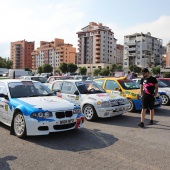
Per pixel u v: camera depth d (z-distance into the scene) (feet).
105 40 424.05
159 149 17.44
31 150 17.20
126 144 18.63
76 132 22.29
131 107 33.60
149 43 388.78
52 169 13.89
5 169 13.87
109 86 36.37
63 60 445.78
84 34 442.09
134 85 36.50
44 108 19.54
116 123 26.50
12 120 21.40
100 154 16.37
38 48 509.76
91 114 27.68
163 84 44.93
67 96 30.71
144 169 13.88
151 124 25.91
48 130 19.20
